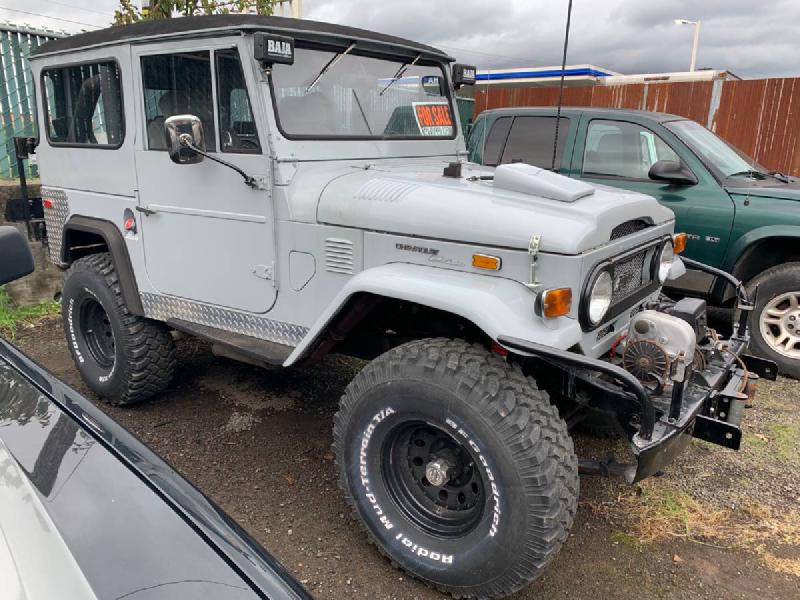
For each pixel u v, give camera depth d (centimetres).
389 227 254
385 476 247
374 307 260
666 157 493
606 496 305
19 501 126
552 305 214
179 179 312
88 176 363
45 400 168
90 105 352
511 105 964
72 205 380
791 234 438
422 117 361
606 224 238
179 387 417
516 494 210
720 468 331
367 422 242
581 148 530
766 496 307
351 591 240
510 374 222
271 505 292
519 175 255
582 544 271
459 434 220
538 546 211
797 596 244
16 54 599
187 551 127
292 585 134
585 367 204
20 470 136
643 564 260
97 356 392
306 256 278
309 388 418
